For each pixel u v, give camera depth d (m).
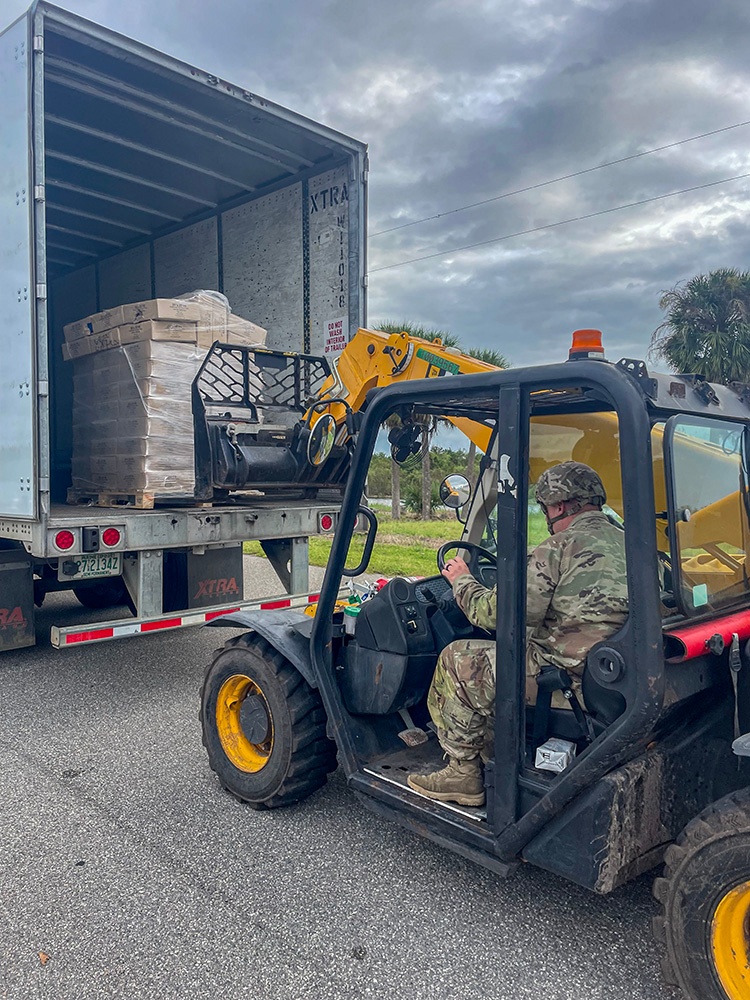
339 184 6.17
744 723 2.46
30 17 4.13
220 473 4.89
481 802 2.70
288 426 5.45
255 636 3.46
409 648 2.97
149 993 2.26
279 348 6.71
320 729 3.28
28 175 4.17
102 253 8.82
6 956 2.42
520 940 2.52
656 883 2.17
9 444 4.52
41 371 4.25
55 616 7.29
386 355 4.11
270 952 2.44
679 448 2.25
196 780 3.72
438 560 3.04
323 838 3.17
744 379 17.70
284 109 5.48
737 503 2.64
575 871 2.27
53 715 4.62
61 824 3.27
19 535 4.55
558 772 2.30
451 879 2.87
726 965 2.01
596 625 2.33
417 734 3.20
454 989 2.29
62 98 5.57
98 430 5.69
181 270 7.81
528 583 2.43
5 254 4.43
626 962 2.41
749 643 2.36
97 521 4.56
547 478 2.56
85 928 2.56
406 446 3.43
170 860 2.98
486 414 3.24
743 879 1.95
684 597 2.26
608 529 2.48
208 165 6.54
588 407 2.88
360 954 2.44
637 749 2.23
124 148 6.30
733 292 17.77
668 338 18.31
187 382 5.30
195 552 5.31
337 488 5.55
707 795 2.46
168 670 5.59
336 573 3.02
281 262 6.70
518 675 2.38
